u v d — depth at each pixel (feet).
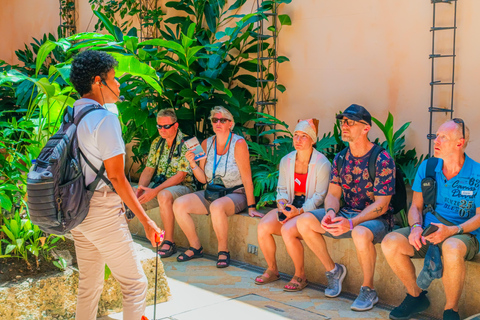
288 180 14.93
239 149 16.56
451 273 11.19
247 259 16.55
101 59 9.66
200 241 17.81
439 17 15.31
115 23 25.25
